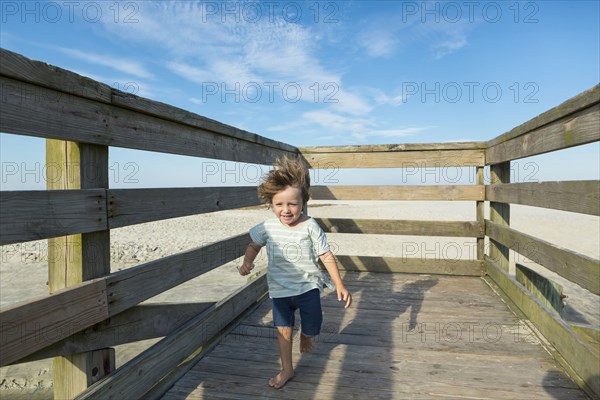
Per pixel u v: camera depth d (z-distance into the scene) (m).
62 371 1.86
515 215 17.97
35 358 1.56
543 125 2.99
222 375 2.47
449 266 5.14
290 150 4.97
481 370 2.54
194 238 11.61
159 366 2.29
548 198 2.92
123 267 7.81
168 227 14.54
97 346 1.88
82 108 1.71
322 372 2.52
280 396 2.24
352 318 3.54
